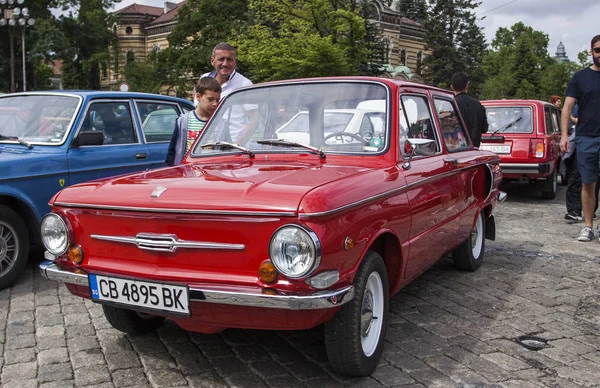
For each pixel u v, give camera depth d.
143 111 6.73
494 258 6.21
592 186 7.02
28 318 4.35
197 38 36.19
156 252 2.99
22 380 3.30
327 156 3.70
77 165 5.70
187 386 3.21
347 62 22.81
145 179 3.34
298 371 3.38
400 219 3.48
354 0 24.03
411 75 50.31
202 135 4.28
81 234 3.25
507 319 4.30
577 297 4.86
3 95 6.49
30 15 46.03
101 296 3.13
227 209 2.76
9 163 5.13
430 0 55.69
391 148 3.68
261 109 4.15
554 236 7.44
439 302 4.70
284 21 23.36
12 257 5.14
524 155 10.25
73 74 54.25
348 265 2.89
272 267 2.70
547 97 60.91
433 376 3.31
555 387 3.19
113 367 3.46
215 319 2.89
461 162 4.70
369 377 3.29
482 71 55.44
